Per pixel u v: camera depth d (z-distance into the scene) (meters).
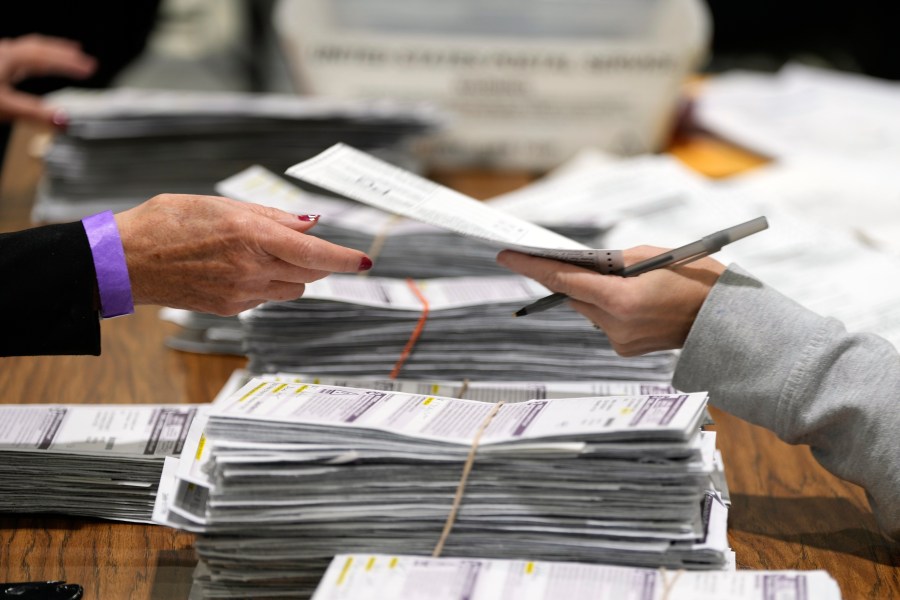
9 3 2.65
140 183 1.79
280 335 1.21
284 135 1.81
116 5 2.72
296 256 1.01
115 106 1.78
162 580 0.96
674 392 1.14
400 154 1.87
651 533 0.84
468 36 1.95
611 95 2.01
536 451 0.83
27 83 2.65
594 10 1.93
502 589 0.81
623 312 1.01
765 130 2.21
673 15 1.94
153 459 1.04
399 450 0.84
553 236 1.04
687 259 1.03
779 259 1.60
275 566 0.87
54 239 1.02
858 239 1.72
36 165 2.08
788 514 1.08
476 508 0.85
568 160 2.08
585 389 1.17
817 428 0.98
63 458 1.04
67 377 1.34
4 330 1.01
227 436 0.85
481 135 2.04
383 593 0.80
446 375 1.20
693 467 0.82
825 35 3.20
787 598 0.79
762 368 0.99
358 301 1.20
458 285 1.30
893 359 0.98
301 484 0.85
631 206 1.76
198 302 1.06
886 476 0.96
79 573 0.97
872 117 2.30
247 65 3.50
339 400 0.93
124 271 1.02
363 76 1.97
